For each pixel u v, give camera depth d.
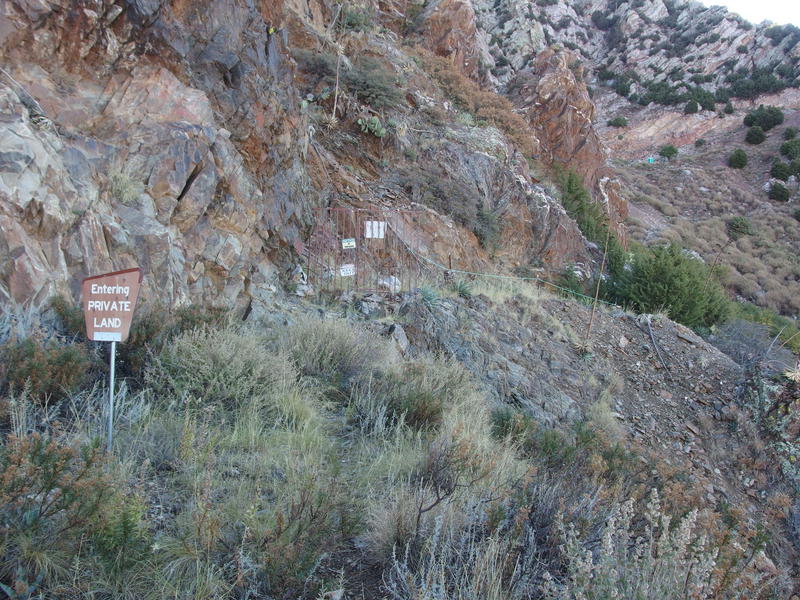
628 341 13.43
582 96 29.55
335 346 7.48
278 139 10.45
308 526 3.61
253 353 6.25
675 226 42.16
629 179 51.56
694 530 4.65
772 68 70.06
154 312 6.02
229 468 4.41
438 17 26.83
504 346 10.89
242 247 8.55
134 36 7.71
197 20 8.66
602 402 10.45
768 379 11.70
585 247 22.45
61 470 3.12
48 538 3.03
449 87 23.34
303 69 16.56
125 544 3.10
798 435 10.58
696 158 58.09
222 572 3.25
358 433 5.92
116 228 6.39
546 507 4.35
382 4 25.98
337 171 14.32
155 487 3.99
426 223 14.81
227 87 9.10
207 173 7.80
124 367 5.59
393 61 20.64
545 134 28.14
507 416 7.45
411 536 3.82
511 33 54.25
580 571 3.29
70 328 5.27
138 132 7.33
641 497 5.25
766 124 61.53
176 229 7.50
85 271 5.84
